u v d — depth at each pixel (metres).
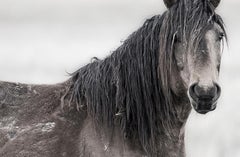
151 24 11.14
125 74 11.11
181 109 11.00
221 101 30.81
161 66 10.70
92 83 11.27
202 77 9.88
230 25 86.06
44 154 11.07
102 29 110.88
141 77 11.01
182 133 11.23
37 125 11.39
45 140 11.19
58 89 11.79
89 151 10.93
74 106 11.40
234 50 57.94
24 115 11.57
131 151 10.93
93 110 11.11
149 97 10.99
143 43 11.07
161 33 10.73
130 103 11.02
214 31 10.27
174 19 10.51
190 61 10.10
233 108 29.55
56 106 11.55
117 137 10.95
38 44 74.81
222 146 21.72
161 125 11.02
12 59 50.78
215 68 10.09
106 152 10.88
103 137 10.98
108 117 11.04
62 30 108.94
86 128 11.11
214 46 10.19
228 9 115.44
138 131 10.96
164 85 10.73
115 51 11.41
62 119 11.34
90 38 87.50
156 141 11.01
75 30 108.31
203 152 21.25
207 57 10.01
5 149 11.26
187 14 10.36
